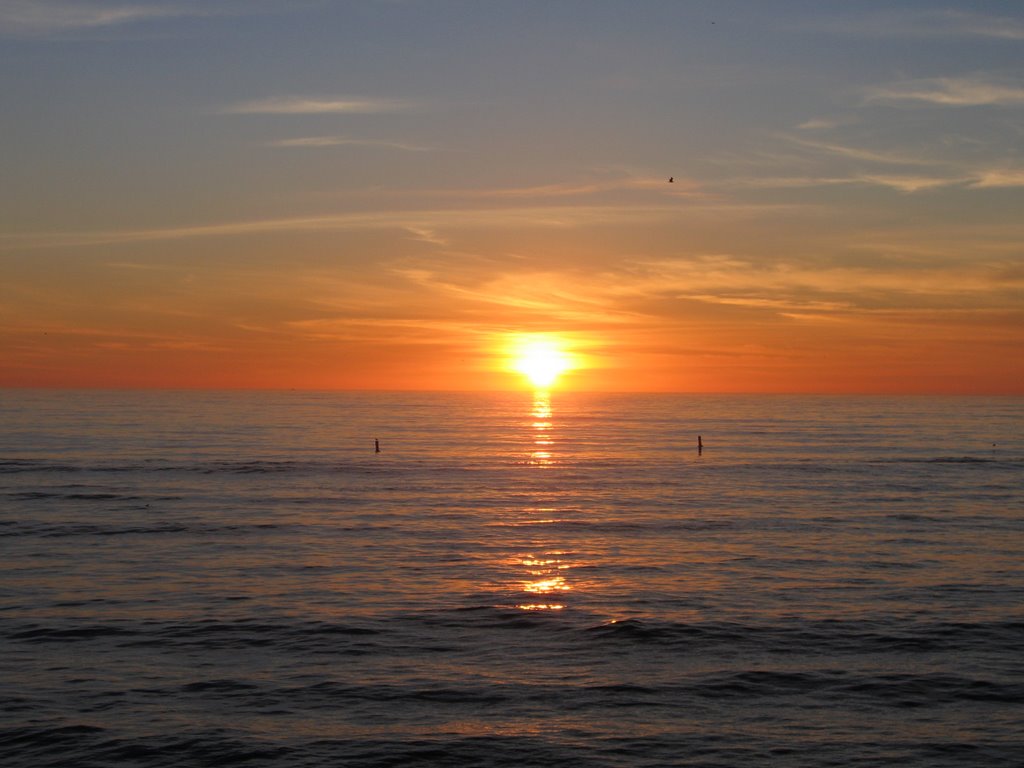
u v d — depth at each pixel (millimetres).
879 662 26812
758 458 109625
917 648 28188
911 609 33062
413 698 23922
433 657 27422
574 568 40938
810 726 22062
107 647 28250
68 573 39188
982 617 31859
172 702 23547
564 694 24219
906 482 81375
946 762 20031
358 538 49188
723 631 30125
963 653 27672
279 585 37062
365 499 67625
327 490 73562
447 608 33250
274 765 19953
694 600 34625
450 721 22375
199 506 62344
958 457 111625
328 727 22000
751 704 23500
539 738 21375
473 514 59531
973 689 24500
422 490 74250
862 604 33875
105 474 85062
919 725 22094
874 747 20812
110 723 22125
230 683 25000
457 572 39969
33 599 34406
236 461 100750
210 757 20312
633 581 38094
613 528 53406
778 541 48531
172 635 29562
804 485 78812
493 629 30484
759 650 28062
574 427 193875
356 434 160375
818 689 24578
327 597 34969
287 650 28047
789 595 35406
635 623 31000
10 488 72688
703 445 133625
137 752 20547
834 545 47156
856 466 98562
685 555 44406
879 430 183750
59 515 57219
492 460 105562
